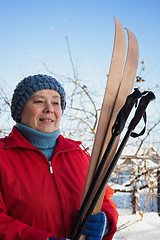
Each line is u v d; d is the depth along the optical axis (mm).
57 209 975
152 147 3762
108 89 912
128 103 831
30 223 920
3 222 860
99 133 919
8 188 927
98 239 944
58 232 959
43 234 830
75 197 1034
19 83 1133
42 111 1087
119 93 937
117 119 857
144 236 2119
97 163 941
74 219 999
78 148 1221
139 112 853
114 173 3889
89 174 927
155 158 3766
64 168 1104
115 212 1143
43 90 1096
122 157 3795
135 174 3729
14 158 996
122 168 3865
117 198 3752
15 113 1148
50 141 1096
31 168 996
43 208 940
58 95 1138
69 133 3758
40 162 1028
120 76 942
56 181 1017
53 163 1084
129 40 958
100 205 1008
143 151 3840
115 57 907
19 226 850
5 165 957
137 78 3111
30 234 832
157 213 3047
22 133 1088
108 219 1057
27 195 933
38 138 1062
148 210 3484
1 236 833
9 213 929
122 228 2361
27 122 1094
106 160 891
